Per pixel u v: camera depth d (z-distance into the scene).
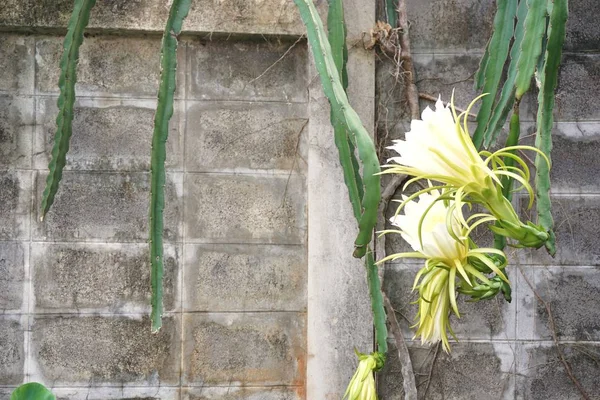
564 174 2.37
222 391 2.35
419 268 2.35
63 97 1.54
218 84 2.35
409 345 2.36
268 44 2.36
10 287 2.31
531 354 2.37
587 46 2.36
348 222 2.32
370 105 2.33
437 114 0.89
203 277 2.35
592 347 2.37
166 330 2.34
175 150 2.35
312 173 2.33
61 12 2.26
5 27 2.27
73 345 2.32
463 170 0.88
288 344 2.36
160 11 2.28
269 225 2.36
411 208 0.94
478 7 2.38
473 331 2.37
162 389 2.34
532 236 0.91
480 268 0.95
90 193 2.33
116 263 2.34
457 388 2.37
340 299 2.31
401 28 2.32
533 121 2.35
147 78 2.34
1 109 2.32
